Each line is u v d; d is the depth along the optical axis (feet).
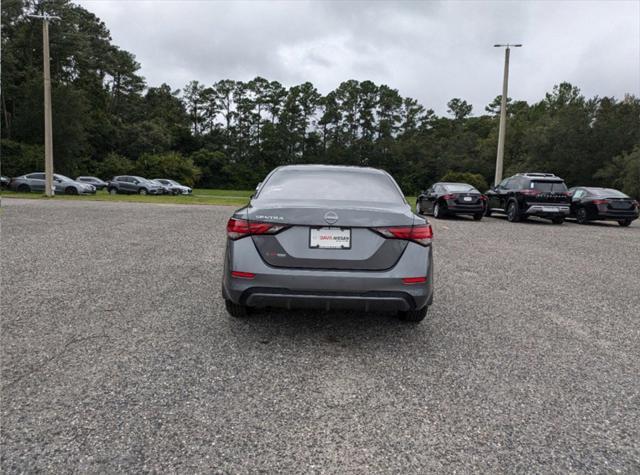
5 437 7.52
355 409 8.74
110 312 14.35
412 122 354.54
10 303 15.05
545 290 19.06
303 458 7.16
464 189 55.47
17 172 173.17
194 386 9.50
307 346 11.98
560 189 51.75
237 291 11.53
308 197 13.28
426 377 10.27
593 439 7.93
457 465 7.09
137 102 326.85
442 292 18.26
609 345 12.64
